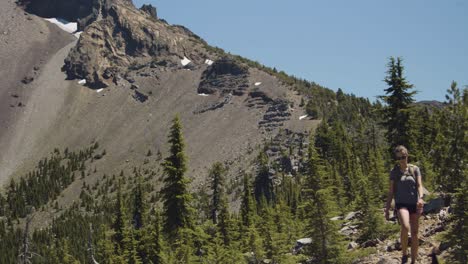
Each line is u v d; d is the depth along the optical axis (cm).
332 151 8181
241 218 5834
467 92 2175
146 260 4234
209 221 4644
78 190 17750
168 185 3631
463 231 1416
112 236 4844
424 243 1534
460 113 2089
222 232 4869
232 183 13825
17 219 15562
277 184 12025
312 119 17775
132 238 4428
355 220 2819
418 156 3425
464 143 2019
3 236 13875
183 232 3538
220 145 18288
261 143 17112
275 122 18925
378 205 2516
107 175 18675
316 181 2156
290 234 3425
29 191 17600
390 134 3756
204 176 15438
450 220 1531
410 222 1123
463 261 1348
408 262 1216
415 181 1115
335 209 2156
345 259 1870
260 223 4372
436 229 1698
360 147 9031
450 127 2105
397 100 3684
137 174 18062
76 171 19500
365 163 7138
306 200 2170
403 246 1117
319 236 2031
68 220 14725
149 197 15275
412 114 3678
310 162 2194
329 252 1988
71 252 11400
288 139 16362
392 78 3703
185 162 3650
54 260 10725
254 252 2733
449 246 1436
